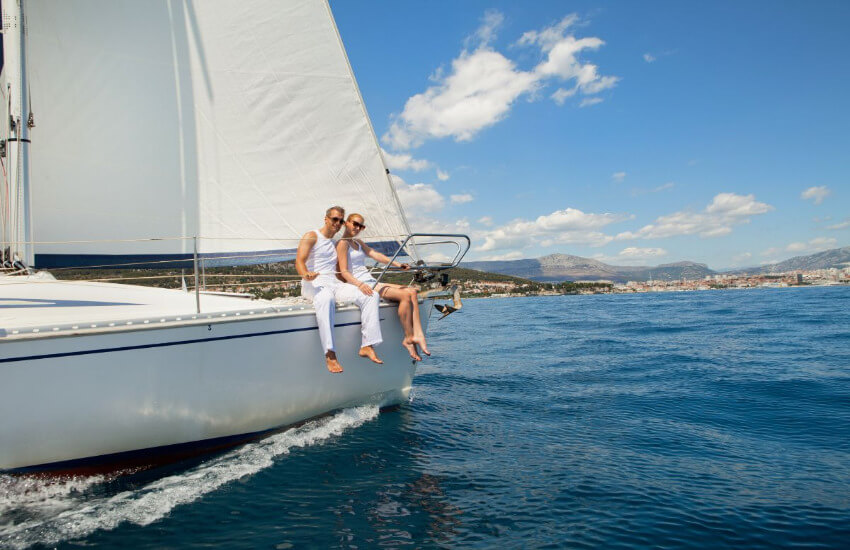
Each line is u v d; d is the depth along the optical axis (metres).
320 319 4.14
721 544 2.76
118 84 4.43
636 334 15.03
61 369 3.19
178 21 4.56
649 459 4.15
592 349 11.70
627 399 6.38
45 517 2.97
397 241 5.18
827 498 3.35
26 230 4.05
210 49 4.64
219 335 3.72
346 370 4.53
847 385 6.93
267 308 3.99
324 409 4.53
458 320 23.83
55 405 3.19
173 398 3.57
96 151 4.40
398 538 2.79
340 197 4.99
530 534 2.86
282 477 3.59
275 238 4.84
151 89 4.52
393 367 4.95
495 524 2.97
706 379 7.60
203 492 3.33
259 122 4.77
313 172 4.91
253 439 4.12
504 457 4.15
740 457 4.20
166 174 4.58
